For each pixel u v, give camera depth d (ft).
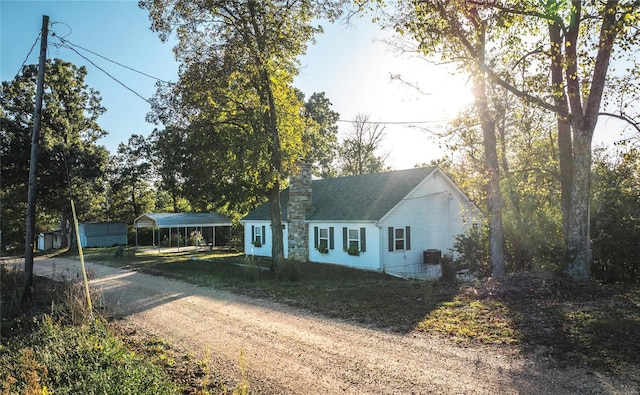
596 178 51.06
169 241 148.15
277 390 18.10
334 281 52.75
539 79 43.55
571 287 34.35
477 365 19.86
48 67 126.82
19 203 136.05
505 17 37.35
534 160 57.36
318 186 97.81
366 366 20.45
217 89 59.16
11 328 31.01
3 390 17.44
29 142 116.16
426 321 28.40
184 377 19.97
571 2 37.11
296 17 57.98
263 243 98.53
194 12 56.80
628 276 46.65
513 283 36.63
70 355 21.31
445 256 52.42
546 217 52.13
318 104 145.59
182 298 41.06
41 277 58.49
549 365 19.33
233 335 26.99
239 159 58.70
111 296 43.01
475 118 43.91
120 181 178.19
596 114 37.81
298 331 27.40
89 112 138.00
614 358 19.45
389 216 70.18
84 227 160.86
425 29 40.16
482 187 54.03
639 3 31.37
